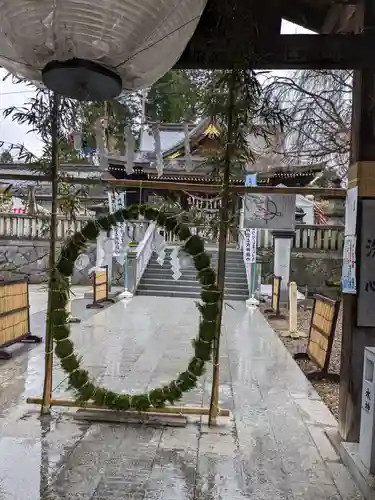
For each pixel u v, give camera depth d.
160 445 3.38
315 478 2.96
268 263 15.16
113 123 4.51
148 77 2.48
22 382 4.84
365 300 3.34
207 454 3.25
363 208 3.32
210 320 3.77
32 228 15.94
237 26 3.24
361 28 3.28
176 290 13.80
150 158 13.48
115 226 4.02
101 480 2.84
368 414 2.91
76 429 3.61
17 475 2.87
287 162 10.62
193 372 3.77
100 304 11.18
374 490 2.69
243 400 4.51
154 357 6.23
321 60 3.24
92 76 2.21
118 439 3.45
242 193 4.13
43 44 2.10
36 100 3.75
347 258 3.53
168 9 2.06
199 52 3.32
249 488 2.81
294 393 4.78
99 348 6.72
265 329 8.75
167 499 2.65
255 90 3.46
